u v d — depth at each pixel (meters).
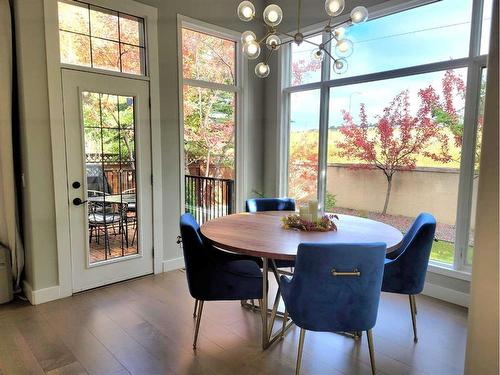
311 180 4.14
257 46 2.43
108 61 3.18
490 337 1.36
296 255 1.76
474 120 2.82
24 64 2.69
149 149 3.49
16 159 2.96
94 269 3.22
